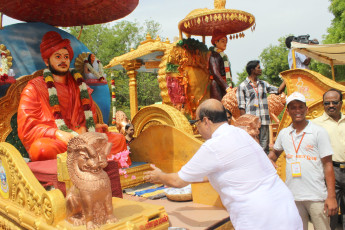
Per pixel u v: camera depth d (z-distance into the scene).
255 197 2.18
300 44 6.13
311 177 3.11
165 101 5.54
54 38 4.25
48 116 4.09
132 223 2.20
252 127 3.41
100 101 5.61
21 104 3.98
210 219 3.11
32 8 4.57
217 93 5.85
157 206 2.51
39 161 3.53
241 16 4.95
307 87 4.82
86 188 2.09
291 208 2.24
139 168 4.48
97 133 2.21
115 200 2.75
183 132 4.30
